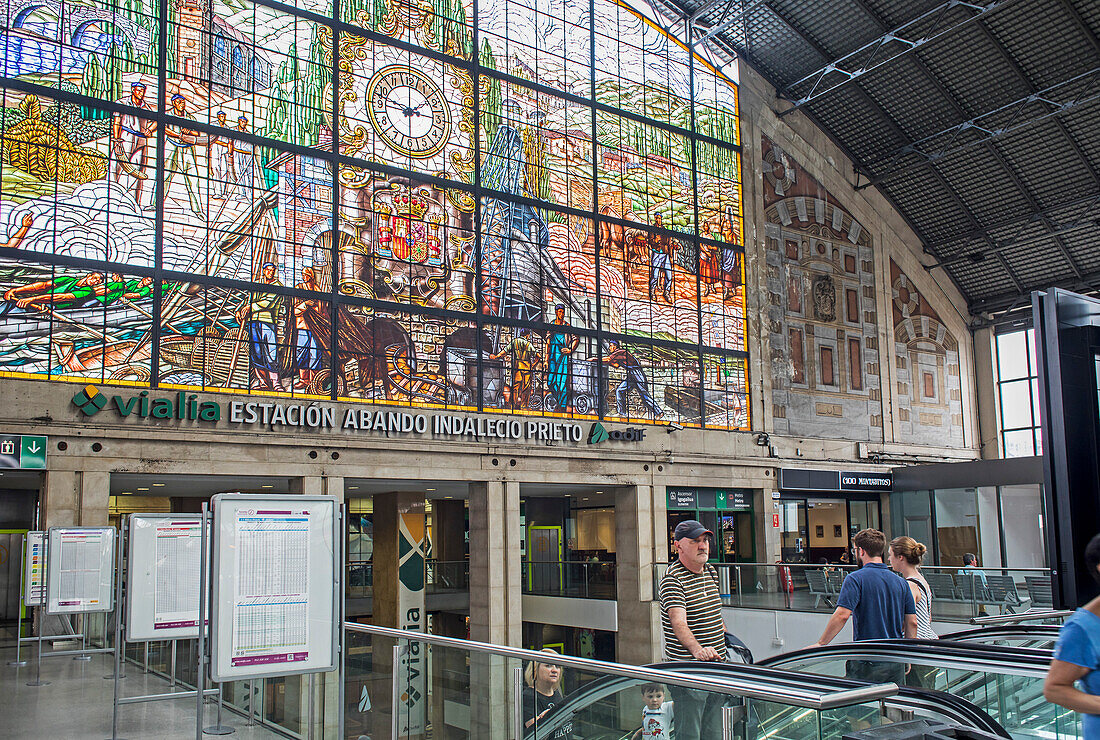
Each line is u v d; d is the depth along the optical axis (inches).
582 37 1273.4
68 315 875.4
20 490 1211.2
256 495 285.7
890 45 1326.3
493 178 1161.4
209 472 925.2
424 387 1071.6
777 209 1449.3
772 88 1481.3
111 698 496.4
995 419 1633.9
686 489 1300.4
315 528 295.6
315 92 1044.5
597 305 1229.1
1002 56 1283.2
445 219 1117.1
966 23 1169.4
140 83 941.8
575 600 1301.7
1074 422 277.4
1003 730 197.9
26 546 672.4
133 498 1409.9
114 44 933.8
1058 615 367.9
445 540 1674.5
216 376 943.7
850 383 1488.7
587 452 1181.7
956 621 793.6
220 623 274.8
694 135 1368.1
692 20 1346.0
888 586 318.0
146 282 919.0
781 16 1348.4
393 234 1075.3
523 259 1172.5
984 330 1665.8
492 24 1191.6
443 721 275.6
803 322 1450.5
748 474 1346.0
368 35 1090.1
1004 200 1488.7
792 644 981.8
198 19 982.4
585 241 1232.8
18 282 857.5
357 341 1034.7
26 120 880.3
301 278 1007.0
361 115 1072.8
